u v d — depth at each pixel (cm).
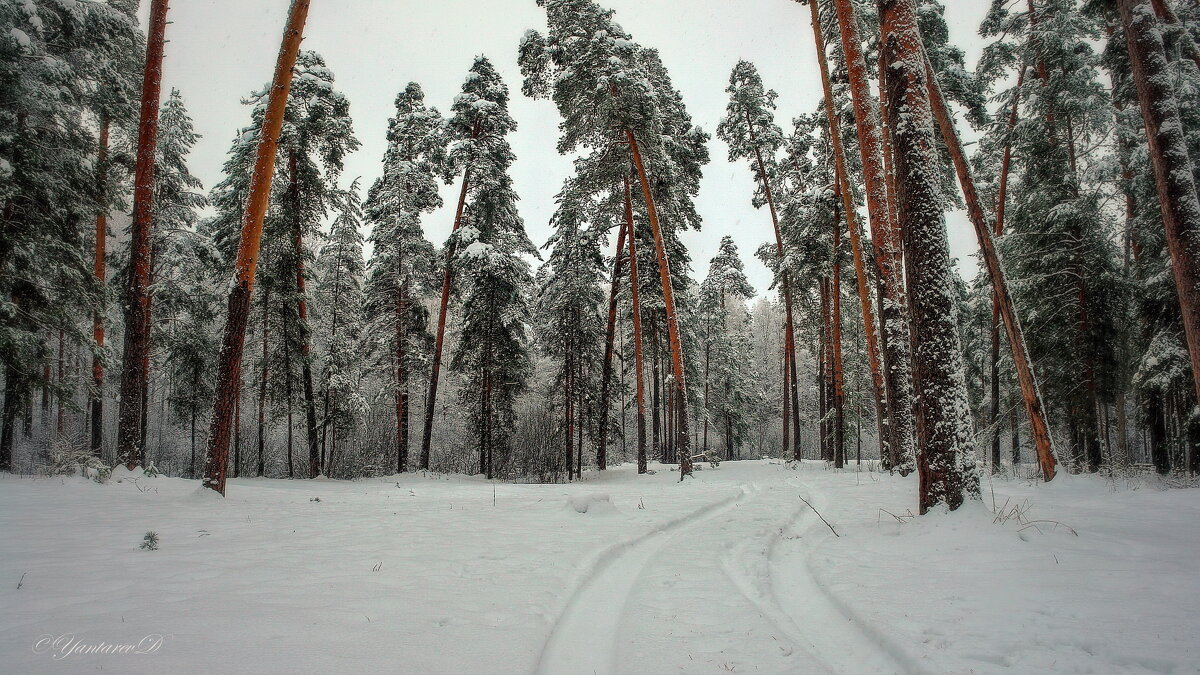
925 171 748
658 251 1888
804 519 879
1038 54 1745
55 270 1378
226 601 395
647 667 329
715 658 343
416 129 2516
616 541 657
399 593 432
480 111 2402
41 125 1349
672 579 522
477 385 2562
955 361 722
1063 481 1036
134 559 519
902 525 706
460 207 2441
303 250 2312
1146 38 843
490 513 888
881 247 1302
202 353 2428
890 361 1391
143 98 1232
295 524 757
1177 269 803
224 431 1050
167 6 1265
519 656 322
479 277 2394
